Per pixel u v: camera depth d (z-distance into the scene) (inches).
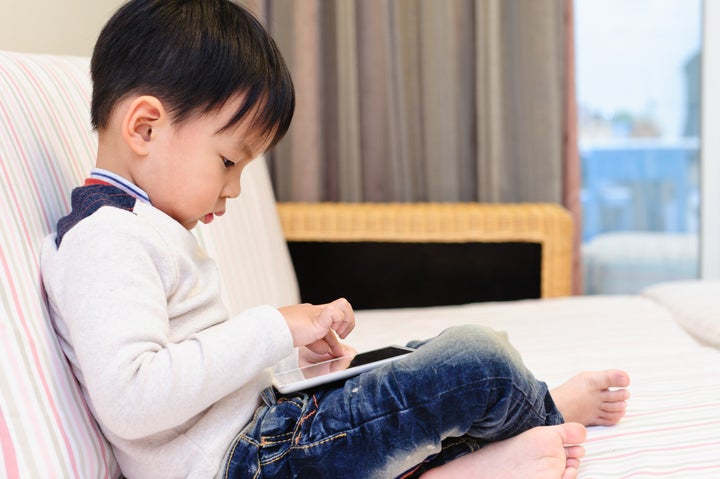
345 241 73.9
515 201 90.0
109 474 31.7
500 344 33.4
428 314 65.9
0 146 32.7
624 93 96.3
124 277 29.2
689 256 97.1
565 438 33.5
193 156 32.4
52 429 29.2
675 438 37.7
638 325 60.5
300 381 33.4
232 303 49.4
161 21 32.4
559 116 88.1
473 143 90.5
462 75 89.4
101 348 28.0
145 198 32.9
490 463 33.2
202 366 29.5
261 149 34.4
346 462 31.6
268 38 34.7
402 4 87.5
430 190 88.5
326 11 88.5
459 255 74.2
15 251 30.9
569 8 88.4
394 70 86.9
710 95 95.5
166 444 31.5
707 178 96.8
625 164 97.3
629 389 45.4
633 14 95.0
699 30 95.1
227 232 54.1
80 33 61.5
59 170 36.4
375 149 88.9
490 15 84.9
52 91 39.5
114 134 32.9
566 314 64.3
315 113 85.6
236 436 32.5
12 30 50.0
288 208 75.7
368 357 37.5
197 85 31.6
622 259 97.2
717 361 50.8
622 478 33.6
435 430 31.9
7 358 28.9
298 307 37.8
